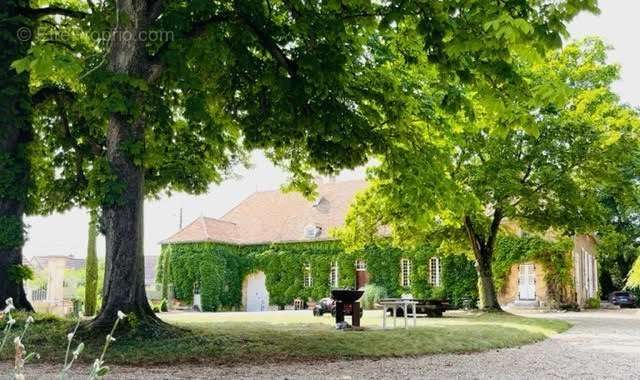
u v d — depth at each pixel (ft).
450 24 28.09
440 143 53.42
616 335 61.87
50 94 59.16
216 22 41.57
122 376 27.91
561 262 126.62
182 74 38.37
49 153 65.51
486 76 29.09
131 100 36.78
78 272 165.89
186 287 155.84
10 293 52.75
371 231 98.63
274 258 158.61
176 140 61.72
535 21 25.40
